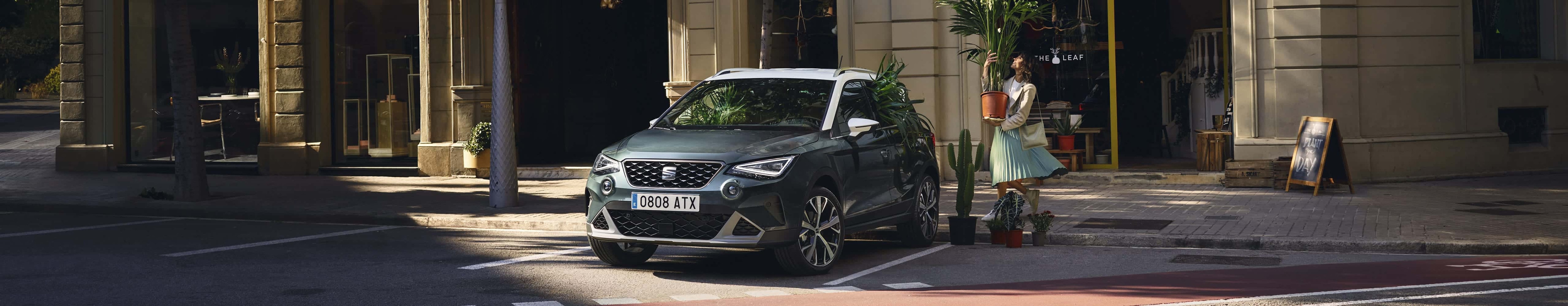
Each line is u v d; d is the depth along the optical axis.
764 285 7.36
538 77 17.94
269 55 17.77
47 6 38.91
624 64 18.62
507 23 12.38
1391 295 6.66
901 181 8.99
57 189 14.97
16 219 12.20
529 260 8.67
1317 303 6.39
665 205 7.38
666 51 18.41
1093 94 15.38
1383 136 14.23
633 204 7.48
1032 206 10.60
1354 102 14.03
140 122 18.75
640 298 6.82
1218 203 11.97
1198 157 14.76
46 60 41.06
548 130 18.23
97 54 18.53
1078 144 15.42
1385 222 10.07
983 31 10.35
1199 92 16.47
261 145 17.77
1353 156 13.99
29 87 42.84
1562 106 15.42
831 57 15.62
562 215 11.59
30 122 28.89
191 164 13.36
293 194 14.21
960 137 9.54
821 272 7.82
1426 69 14.45
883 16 15.04
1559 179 14.40
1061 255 8.86
